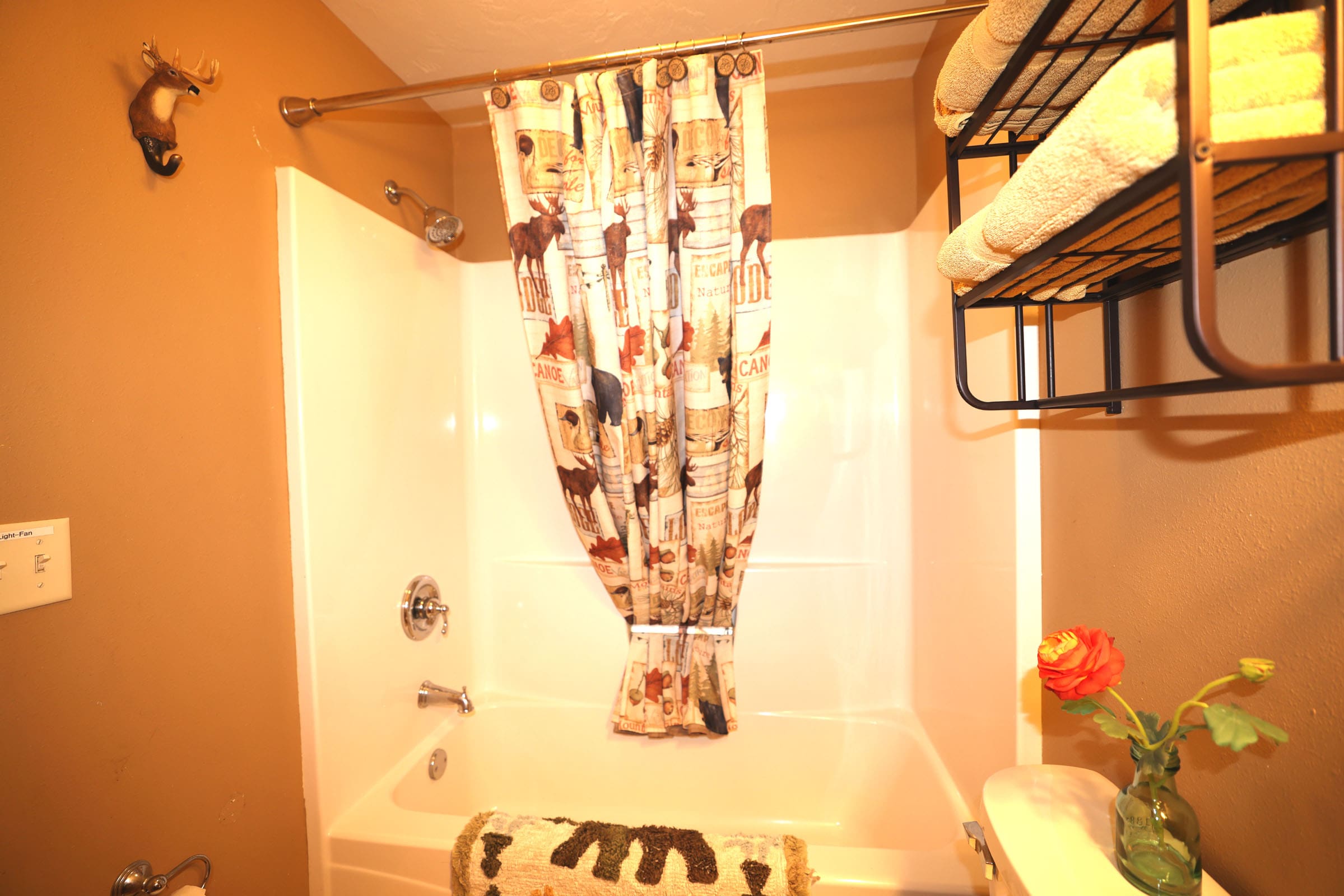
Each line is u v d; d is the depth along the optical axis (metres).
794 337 1.71
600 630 1.75
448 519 1.67
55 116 0.75
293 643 1.13
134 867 0.83
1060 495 0.91
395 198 1.51
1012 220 0.51
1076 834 0.64
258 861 1.04
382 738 1.34
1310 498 0.49
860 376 1.69
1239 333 0.56
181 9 0.94
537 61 1.56
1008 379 1.00
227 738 0.99
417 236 1.55
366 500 1.31
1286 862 0.51
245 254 1.04
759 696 1.67
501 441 1.84
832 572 1.67
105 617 0.80
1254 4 0.48
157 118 0.86
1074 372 0.88
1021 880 0.58
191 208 0.94
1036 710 0.97
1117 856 0.59
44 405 0.74
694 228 1.29
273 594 1.09
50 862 0.73
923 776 1.36
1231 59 0.36
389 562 1.39
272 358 1.10
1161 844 0.54
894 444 1.67
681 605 1.57
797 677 1.67
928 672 1.47
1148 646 0.70
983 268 0.64
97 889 0.78
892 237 1.66
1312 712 0.48
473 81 1.20
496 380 1.83
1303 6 0.46
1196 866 0.53
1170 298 0.66
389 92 1.16
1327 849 0.47
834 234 1.72
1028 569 0.97
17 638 0.71
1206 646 0.61
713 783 1.61
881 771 1.55
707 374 1.37
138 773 0.84
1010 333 0.99
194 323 0.94
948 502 1.31
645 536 1.55
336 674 1.20
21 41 0.72
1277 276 0.52
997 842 0.64
